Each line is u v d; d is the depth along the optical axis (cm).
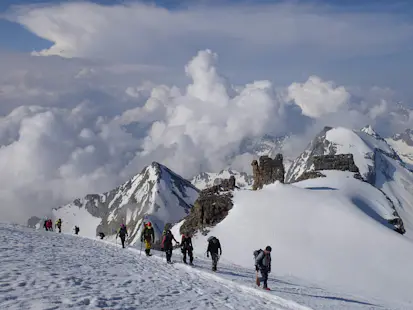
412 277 5666
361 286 5372
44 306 1351
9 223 5888
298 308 2089
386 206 9731
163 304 1680
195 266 3459
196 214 8256
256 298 2209
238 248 6656
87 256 2911
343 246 6488
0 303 1337
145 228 3766
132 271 2520
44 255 2583
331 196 8300
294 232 6894
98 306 1455
